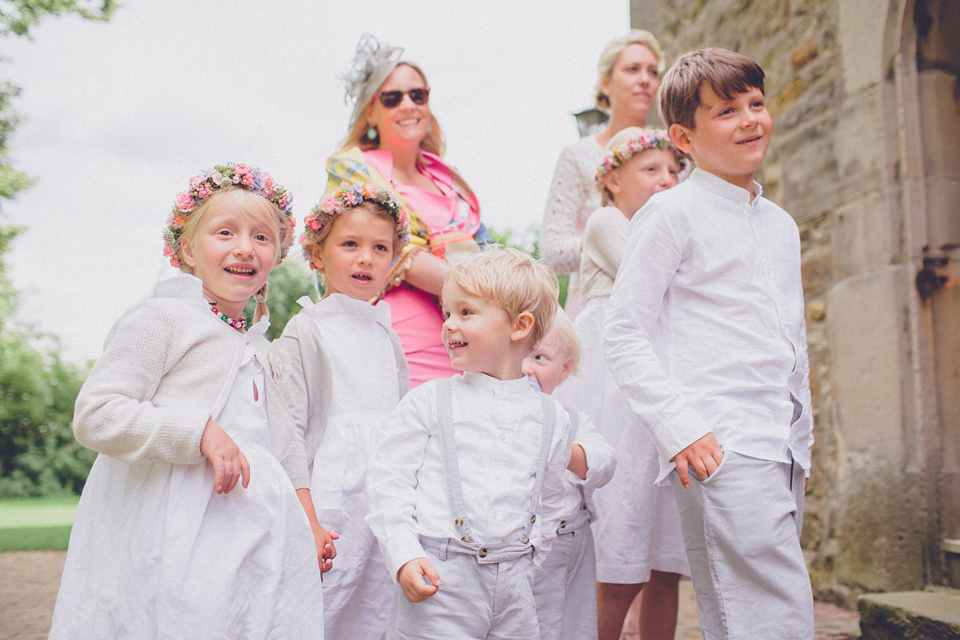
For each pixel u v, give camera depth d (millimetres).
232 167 2047
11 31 11562
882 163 3867
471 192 3223
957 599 3271
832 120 4254
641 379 1994
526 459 1893
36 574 5754
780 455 1947
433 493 1839
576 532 2170
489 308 1951
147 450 1697
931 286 3705
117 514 1787
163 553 1693
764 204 2223
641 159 2895
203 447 1718
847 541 4008
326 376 2312
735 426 1942
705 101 2150
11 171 14453
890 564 3719
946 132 3770
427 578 1747
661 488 2484
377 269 2502
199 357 1867
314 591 1888
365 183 2541
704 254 2092
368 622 2271
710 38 5711
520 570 1815
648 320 2096
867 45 3984
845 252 4121
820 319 4316
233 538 1770
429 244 2885
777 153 4770
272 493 1861
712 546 1888
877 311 3865
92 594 1723
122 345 1793
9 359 22797
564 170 3535
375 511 1843
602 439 2234
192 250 2043
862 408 3951
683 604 4145
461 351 1959
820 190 4340
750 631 1842
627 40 3783
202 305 1935
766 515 1872
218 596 1696
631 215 2947
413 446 1899
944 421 3633
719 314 2061
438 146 3381
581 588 2172
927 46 3781
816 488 4297
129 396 1746
